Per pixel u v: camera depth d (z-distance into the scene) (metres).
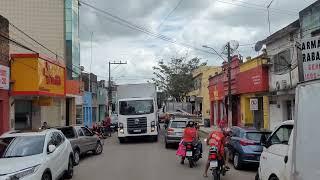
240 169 17.03
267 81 30.36
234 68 39.84
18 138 12.91
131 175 15.82
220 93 47.41
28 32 35.84
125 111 30.88
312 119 6.93
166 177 15.22
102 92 73.00
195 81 70.38
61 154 13.84
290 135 9.30
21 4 35.84
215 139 14.18
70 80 38.47
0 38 21.70
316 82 6.89
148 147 27.09
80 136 20.81
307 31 22.75
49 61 25.73
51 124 32.53
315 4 21.77
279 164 9.71
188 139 18.19
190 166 17.72
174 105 57.62
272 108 30.66
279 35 26.88
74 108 41.25
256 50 31.41
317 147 6.75
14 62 23.16
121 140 31.36
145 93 31.11
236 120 41.28
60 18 36.81
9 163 11.28
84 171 17.20
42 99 27.28
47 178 12.09
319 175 6.67
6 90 22.64
